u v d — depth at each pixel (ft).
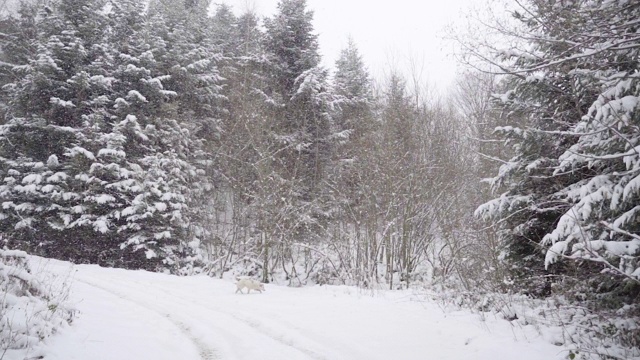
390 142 63.57
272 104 78.95
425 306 34.60
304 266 71.05
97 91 75.41
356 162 68.44
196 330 27.32
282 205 68.49
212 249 78.64
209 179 81.00
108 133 73.31
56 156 67.97
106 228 64.69
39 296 26.04
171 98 81.92
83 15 78.59
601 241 20.62
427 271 61.87
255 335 26.58
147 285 43.52
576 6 22.12
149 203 68.08
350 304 35.83
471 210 63.26
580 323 26.07
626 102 20.94
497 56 30.30
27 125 68.90
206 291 42.68
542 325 26.73
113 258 69.92
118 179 69.31
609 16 20.85
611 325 24.26
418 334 26.73
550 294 36.14
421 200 62.49
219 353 23.09
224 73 92.22
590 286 27.89
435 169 66.08
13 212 67.87
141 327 27.35
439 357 22.67
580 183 28.25
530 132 31.76
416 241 64.75
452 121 85.20
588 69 26.63
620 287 25.07
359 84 99.86
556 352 22.44
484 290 37.93
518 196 33.50
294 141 76.79
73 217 67.51
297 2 88.07
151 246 67.56
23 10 89.04
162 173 69.31
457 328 27.45
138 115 75.20
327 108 81.71
